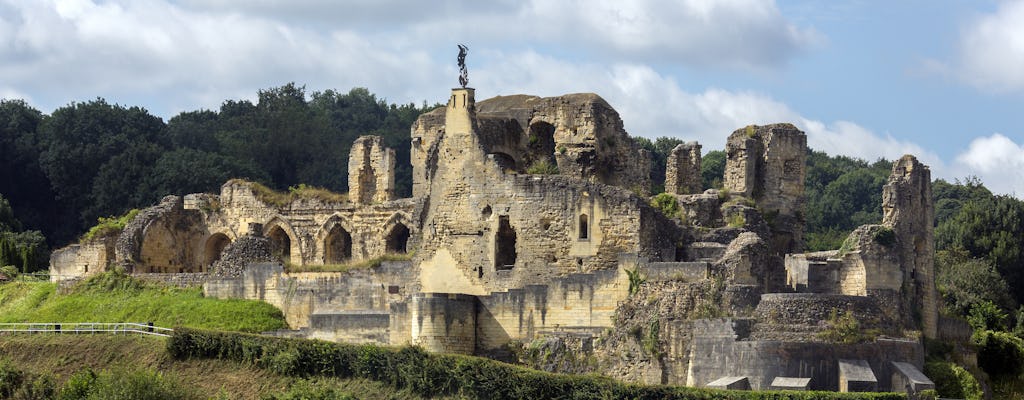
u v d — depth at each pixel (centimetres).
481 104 16425
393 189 17450
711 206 15225
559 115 15800
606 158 15712
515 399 12650
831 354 12225
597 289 13812
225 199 17762
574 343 13638
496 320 14162
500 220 14850
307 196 17488
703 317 13000
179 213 17650
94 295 16612
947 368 13112
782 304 12588
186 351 14612
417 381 13162
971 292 18725
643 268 13662
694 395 11962
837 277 14012
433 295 14012
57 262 17638
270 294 15800
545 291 14012
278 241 17638
